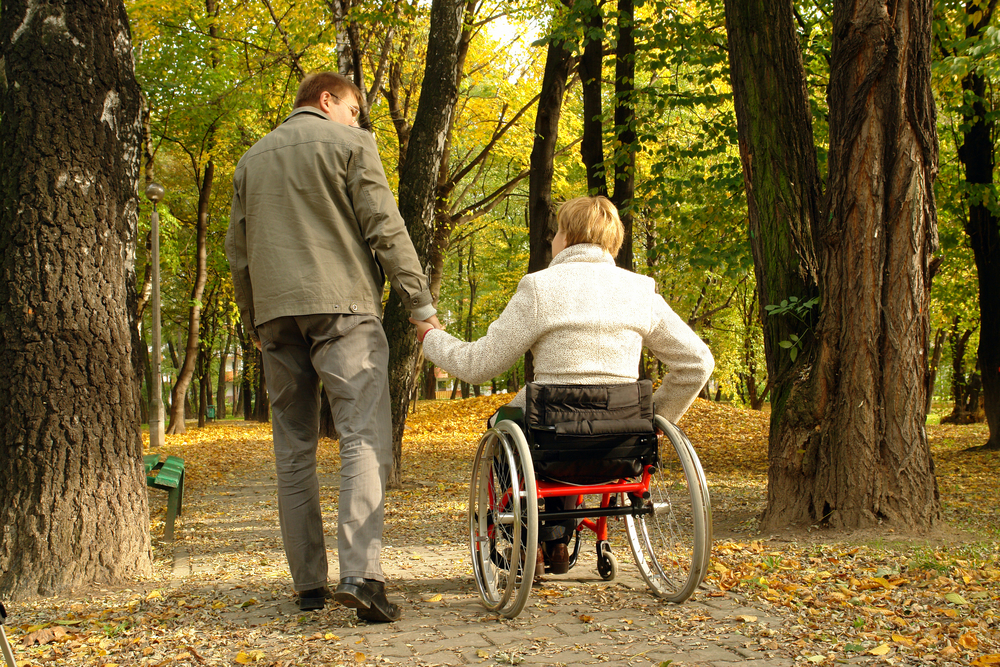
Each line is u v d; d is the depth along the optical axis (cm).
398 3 1014
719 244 991
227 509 739
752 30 544
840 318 478
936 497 468
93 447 371
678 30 1012
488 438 321
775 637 262
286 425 310
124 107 396
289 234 290
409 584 364
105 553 370
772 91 542
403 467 1151
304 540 305
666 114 1324
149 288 1917
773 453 512
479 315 3216
